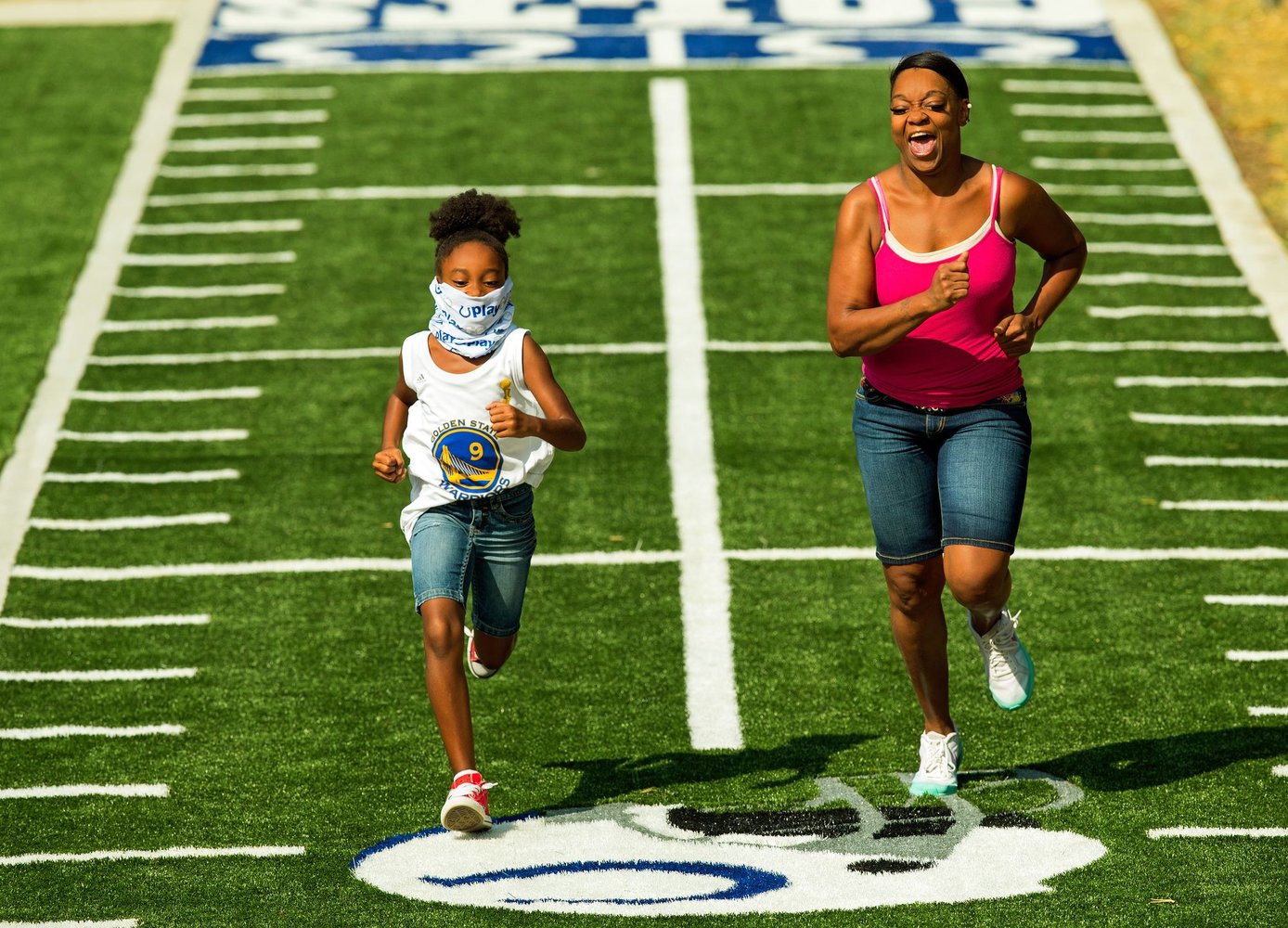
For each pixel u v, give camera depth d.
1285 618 28.00
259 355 38.56
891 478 19.69
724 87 51.72
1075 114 49.81
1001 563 19.08
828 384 37.25
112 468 34.12
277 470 34.06
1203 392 36.66
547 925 17.95
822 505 32.56
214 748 24.62
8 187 46.06
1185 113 49.88
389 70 53.16
